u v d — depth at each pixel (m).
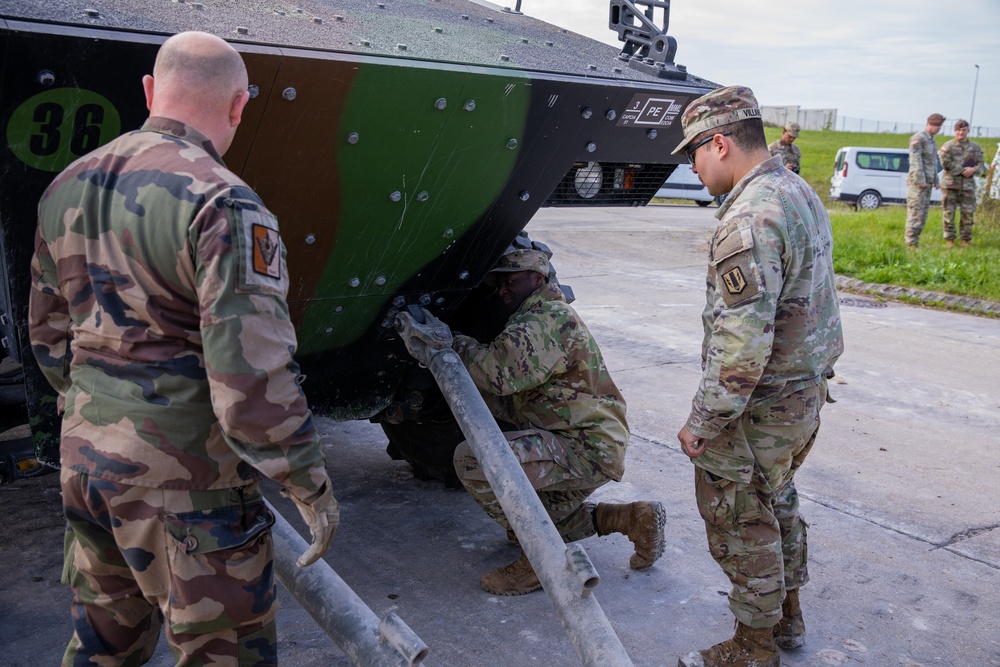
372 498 3.91
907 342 7.26
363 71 2.16
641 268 10.71
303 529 3.62
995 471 4.55
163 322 1.71
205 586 1.79
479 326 3.48
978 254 10.77
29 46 1.75
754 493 2.56
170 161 1.72
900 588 3.34
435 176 2.59
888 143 48.78
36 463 3.13
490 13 3.64
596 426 3.11
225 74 1.81
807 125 66.00
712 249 2.48
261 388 1.66
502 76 2.41
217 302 1.62
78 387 1.81
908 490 4.26
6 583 3.07
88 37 1.80
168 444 1.73
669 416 5.18
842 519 3.92
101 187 1.76
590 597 2.30
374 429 4.78
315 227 2.53
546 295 3.16
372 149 2.39
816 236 2.49
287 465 1.70
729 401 2.39
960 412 5.48
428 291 3.08
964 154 11.46
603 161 2.98
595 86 2.63
